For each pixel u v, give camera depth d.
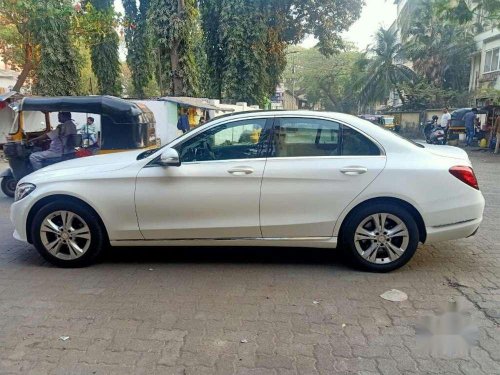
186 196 4.36
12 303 3.76
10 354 2.97
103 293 3.95
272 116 4.46
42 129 9.10
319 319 3.45
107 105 7.46
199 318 3.47
